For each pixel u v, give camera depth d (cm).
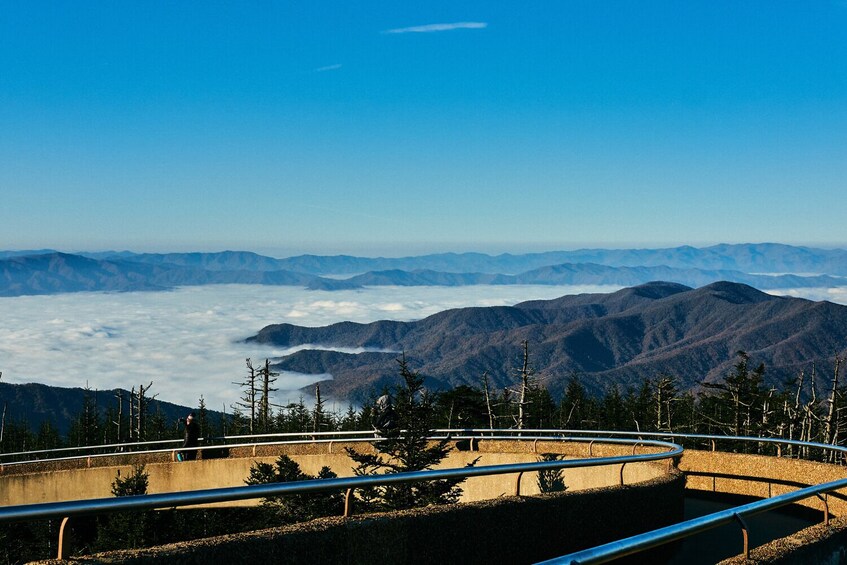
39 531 2309
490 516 869
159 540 2156
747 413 6109
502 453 1941
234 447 2186
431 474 771
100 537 2136
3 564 2225
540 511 932
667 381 7469
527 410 6762
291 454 2139
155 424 7231
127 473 2105
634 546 508
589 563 466
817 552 730
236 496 595
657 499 1126
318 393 6844
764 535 1174
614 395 8475
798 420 6650
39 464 2141
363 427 5931
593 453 1830
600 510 1019
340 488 688
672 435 1711
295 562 671
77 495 2094
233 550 630
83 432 8369
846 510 1246
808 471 1405
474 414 4375
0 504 2025
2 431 8456
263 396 6341
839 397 6469
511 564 887
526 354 6456
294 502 1991
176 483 2091
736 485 1545
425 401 2162
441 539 806
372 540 736
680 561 1030
